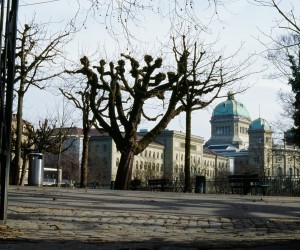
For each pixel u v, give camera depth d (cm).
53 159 9219
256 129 16650
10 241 655
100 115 2892
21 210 1080
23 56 2644
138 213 1128
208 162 16738
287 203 1555
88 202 1348
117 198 1556
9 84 806
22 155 4425
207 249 621
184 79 2675
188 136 2666
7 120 803
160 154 15025
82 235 761
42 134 4412
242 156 17962
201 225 965
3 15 750
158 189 3456
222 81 2817
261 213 1197
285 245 657
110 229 859
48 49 2639
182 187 3347
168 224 964
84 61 2816
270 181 2919
